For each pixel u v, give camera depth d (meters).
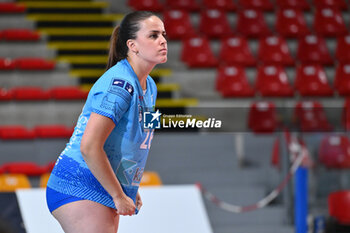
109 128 7.80
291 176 21.03
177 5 37.03
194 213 18.95
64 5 35.34
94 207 8.06
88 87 29.38
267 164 23.19
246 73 31.67
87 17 34.50
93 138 7.68
